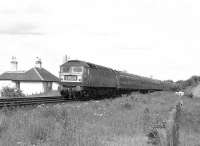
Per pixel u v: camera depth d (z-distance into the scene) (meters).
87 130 11.63
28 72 53.03
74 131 10.68
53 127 11.41
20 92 34.34
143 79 48.22
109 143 10.17
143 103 26.59
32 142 9.36
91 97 28.58
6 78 52.41
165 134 9.95
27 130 10.32
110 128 12.59
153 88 56.59
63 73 26.80
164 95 42.75
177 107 19.16
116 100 25.19
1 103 16.89
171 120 11.05
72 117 13.76
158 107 23.05
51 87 54.06
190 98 44.12
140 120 14.80
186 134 15.46
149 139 10.70
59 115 13.60
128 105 21.50
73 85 26.23
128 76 39.53
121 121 14.34
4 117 11.71
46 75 53.75
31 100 21.03
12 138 9.36
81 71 26.12
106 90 32.12
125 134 12.04
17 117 12.33
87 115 15.26
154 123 12.33
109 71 32.28
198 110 25.73
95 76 27.84
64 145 9.02
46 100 22.34
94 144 9.34
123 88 37.31
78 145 9.04
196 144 13.07
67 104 19.39
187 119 20.02
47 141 9.53
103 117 15.29
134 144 10.39
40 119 12.45
